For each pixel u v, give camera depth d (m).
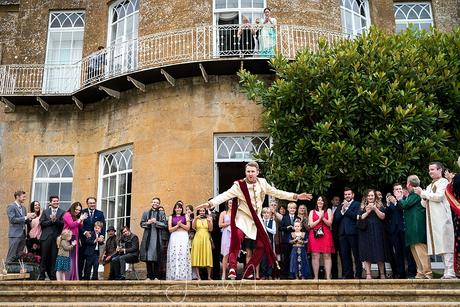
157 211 9.98
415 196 8.11
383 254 8.55
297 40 13.16
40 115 15.05
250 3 13.93
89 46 15.67
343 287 6.91
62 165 14.81
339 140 10.61
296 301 6.20
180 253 9.30
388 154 10.44
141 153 13.16
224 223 9.27
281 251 9.66
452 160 10.70
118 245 10.52
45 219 9.70
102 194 14.02
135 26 14.95
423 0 16.06
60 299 6.50
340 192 11.46
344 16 14.63
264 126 12.18
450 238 7.47
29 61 15.93
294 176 10.66
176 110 13.07
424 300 6.20
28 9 16.44
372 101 10.56
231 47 13.42
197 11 13.68
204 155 12.61
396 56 11.10
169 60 13.27
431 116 10.59
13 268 9.39
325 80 11.18
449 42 12.11
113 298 6.43
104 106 14.38
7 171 14.71
